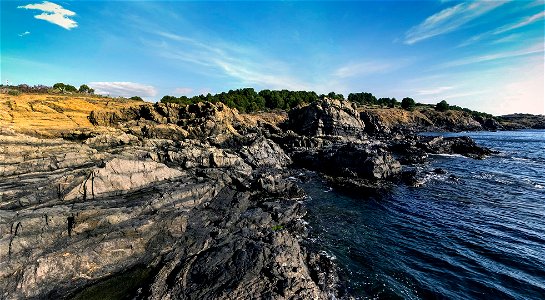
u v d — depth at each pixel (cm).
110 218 2053
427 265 2134
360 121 9975
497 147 8419
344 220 2944
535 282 1938
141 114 7806
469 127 16275
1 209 2131
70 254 1770
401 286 1894
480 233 2647
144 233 2066
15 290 1580
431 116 16862
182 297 1555
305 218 2975
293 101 15662
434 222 2900
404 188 4041
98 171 2573
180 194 2703
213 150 4434
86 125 7000
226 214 2658
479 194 3772
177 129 6662
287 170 5072
